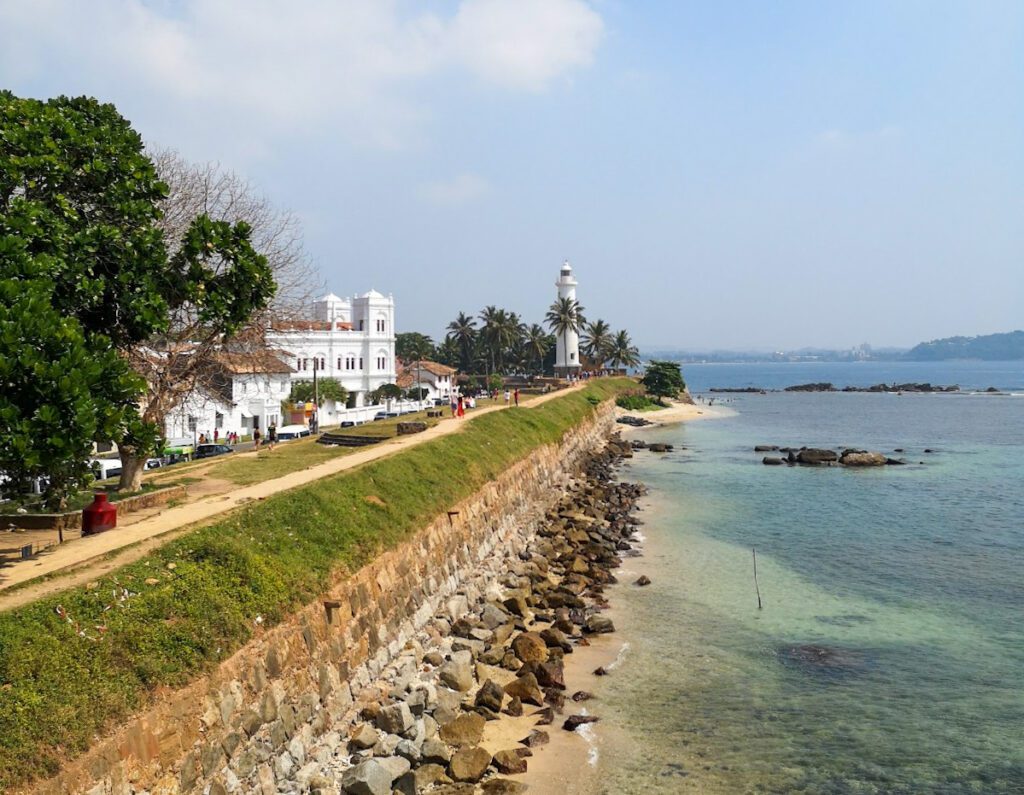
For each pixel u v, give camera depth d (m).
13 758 11.65
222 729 15.42
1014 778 18.78
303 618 19.47
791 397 192.12
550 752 19.91
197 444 56.47
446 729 19.97
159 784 13.70
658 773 18.98
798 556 39.44
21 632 13.91
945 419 125.81
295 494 25.86
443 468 37.72
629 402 135.00
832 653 26.47
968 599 32.25
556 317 142.00
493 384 122.62
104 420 18.47
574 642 27.55
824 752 20.02
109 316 24.25
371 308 102.69
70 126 23.56
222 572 18.91
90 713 13.07
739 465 74.31
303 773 17.02
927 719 21.80
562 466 64.38
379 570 24.48
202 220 26.03
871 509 51.81
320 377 87.19
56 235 21.27
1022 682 24.09
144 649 15.04
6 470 16.89
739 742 20.53
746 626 29.16
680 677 24.61
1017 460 75.69
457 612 28.67
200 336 33.09
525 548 41.47
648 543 42.66
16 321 16.98
